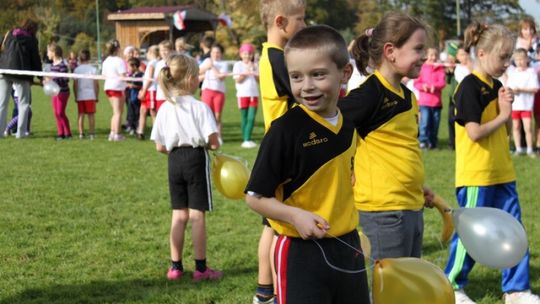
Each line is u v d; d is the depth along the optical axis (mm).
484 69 4555
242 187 4684
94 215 7137
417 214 3812
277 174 2941
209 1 64500
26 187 8492
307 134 2947
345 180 3053
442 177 9516
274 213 2904
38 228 6574
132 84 14078
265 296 4582
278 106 4246
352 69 3041
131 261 5633
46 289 4949
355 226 3113
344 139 3037
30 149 11719
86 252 5855
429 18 45250
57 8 61406
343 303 3047
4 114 12617
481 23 4645
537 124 11531
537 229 6672
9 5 59094
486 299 4836
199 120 5086
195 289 4988
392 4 49062
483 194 4617
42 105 21422
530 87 11219
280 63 4207
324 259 2979
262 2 4383
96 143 12648
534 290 4977
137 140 13148
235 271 5430
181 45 13250
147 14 40969
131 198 7992
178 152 5145
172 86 5133
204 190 5168
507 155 4684
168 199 7957
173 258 5242
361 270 3094
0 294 4828
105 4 63625
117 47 13094
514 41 4531
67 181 8945
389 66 3770
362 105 3650
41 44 47719
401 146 3742
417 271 3051
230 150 11844
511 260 3465
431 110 12109
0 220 6820
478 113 4512
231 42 51219
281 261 3027
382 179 3723
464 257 4652
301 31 2953
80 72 13141
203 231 5199
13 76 12508
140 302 4723
